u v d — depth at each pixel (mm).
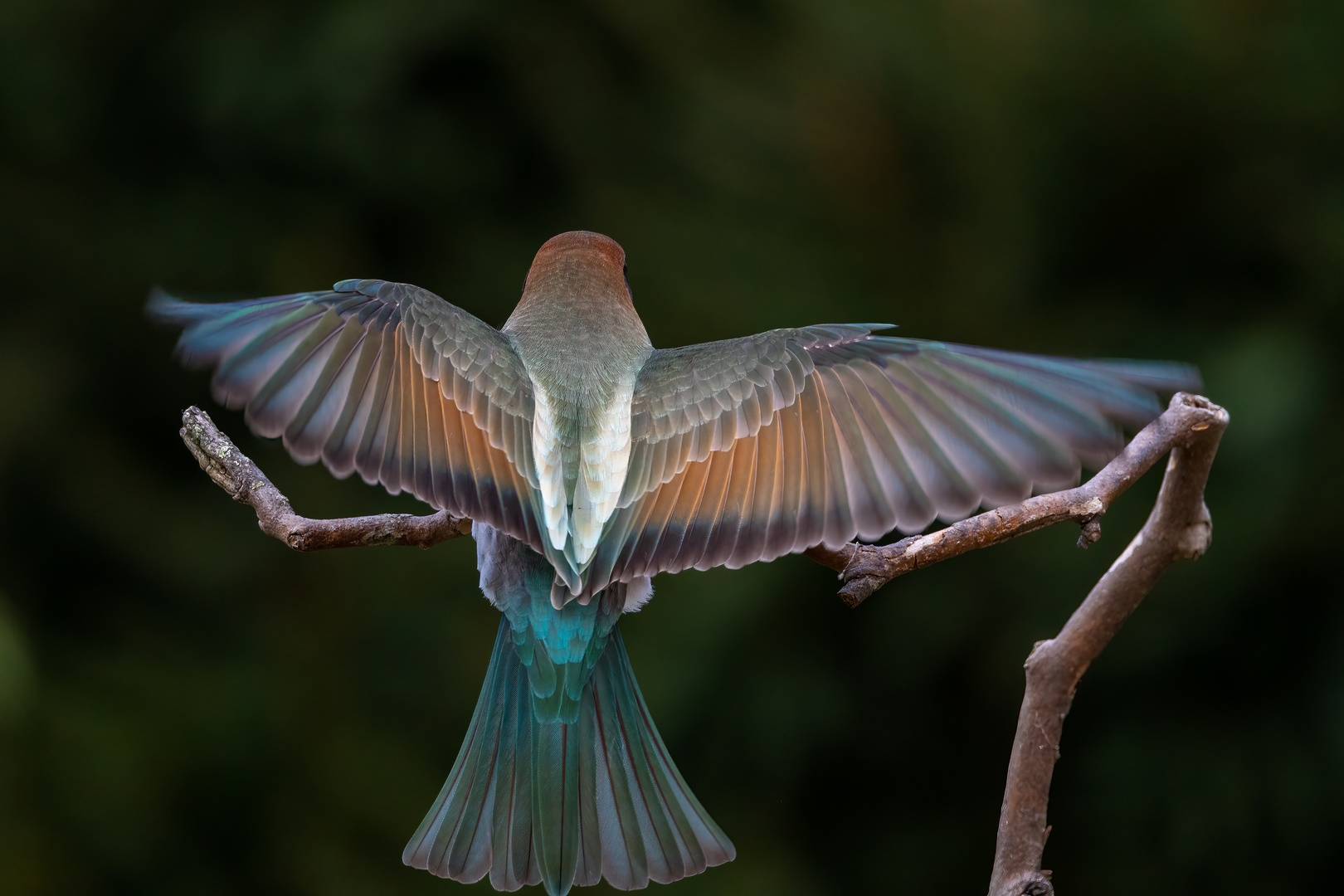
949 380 5230
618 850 5289
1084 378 5207
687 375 5273
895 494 5230
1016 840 5246
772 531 5246
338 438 5234
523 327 5348
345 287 5262
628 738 5312
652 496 5254
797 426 5250
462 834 5293
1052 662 5258
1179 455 5262
